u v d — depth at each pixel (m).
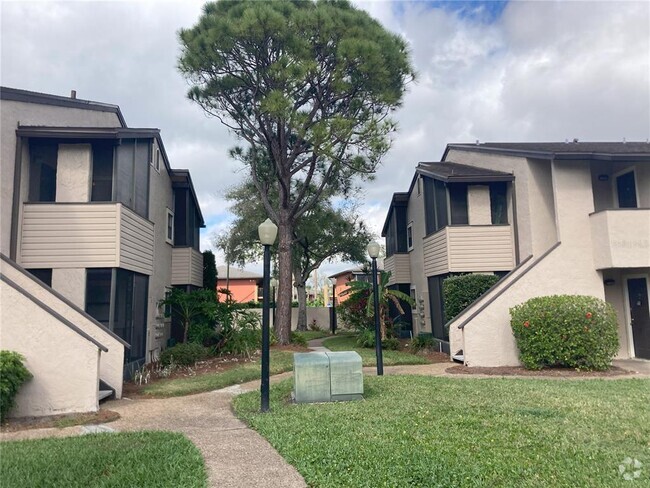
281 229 16.80
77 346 7.70
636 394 7.96
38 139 10.62
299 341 16.73
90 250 10.48
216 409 7.99
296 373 8.09
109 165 10.96
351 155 15.52
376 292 11.14
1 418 6.97
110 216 10.62
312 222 23.03
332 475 4.53
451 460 4.77
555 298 11.38
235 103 15.78
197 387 9.77
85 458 5.12
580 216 12.39
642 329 12.75
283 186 16.48
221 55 14.02
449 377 10.21
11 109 10.02
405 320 20.00
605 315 11.05
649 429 5.79
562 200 12.42
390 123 14.38
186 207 16.94
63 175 10.70
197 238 19.09
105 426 6.88
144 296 12.99
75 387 7.64
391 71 14.61
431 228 16.61
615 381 9.44
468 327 11.77
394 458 4.85
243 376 10.94
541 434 5.61
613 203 14.05
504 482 4.27
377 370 10.90
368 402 7.64
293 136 16.88
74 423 7.03
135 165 12.22
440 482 4.28
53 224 10.41
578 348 10.80
